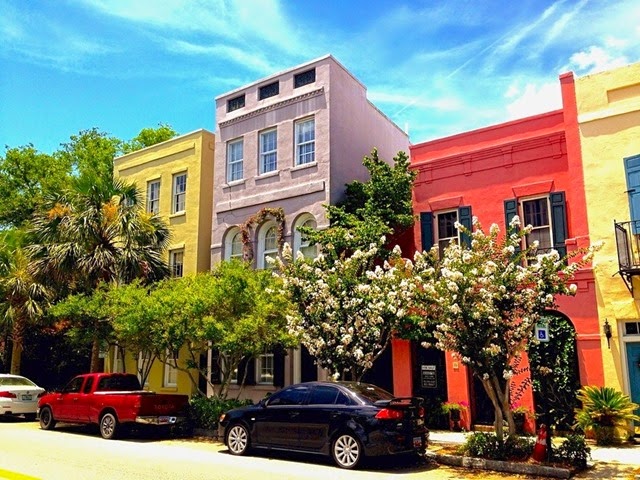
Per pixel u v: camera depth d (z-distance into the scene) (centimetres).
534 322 1102
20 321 2230
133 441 1428
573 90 1505
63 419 1608
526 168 1580
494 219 1606
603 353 1361
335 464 1066
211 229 2209
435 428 1549
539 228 1546
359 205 1809
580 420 1291
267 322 1495
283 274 1465
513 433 1099
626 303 1341
